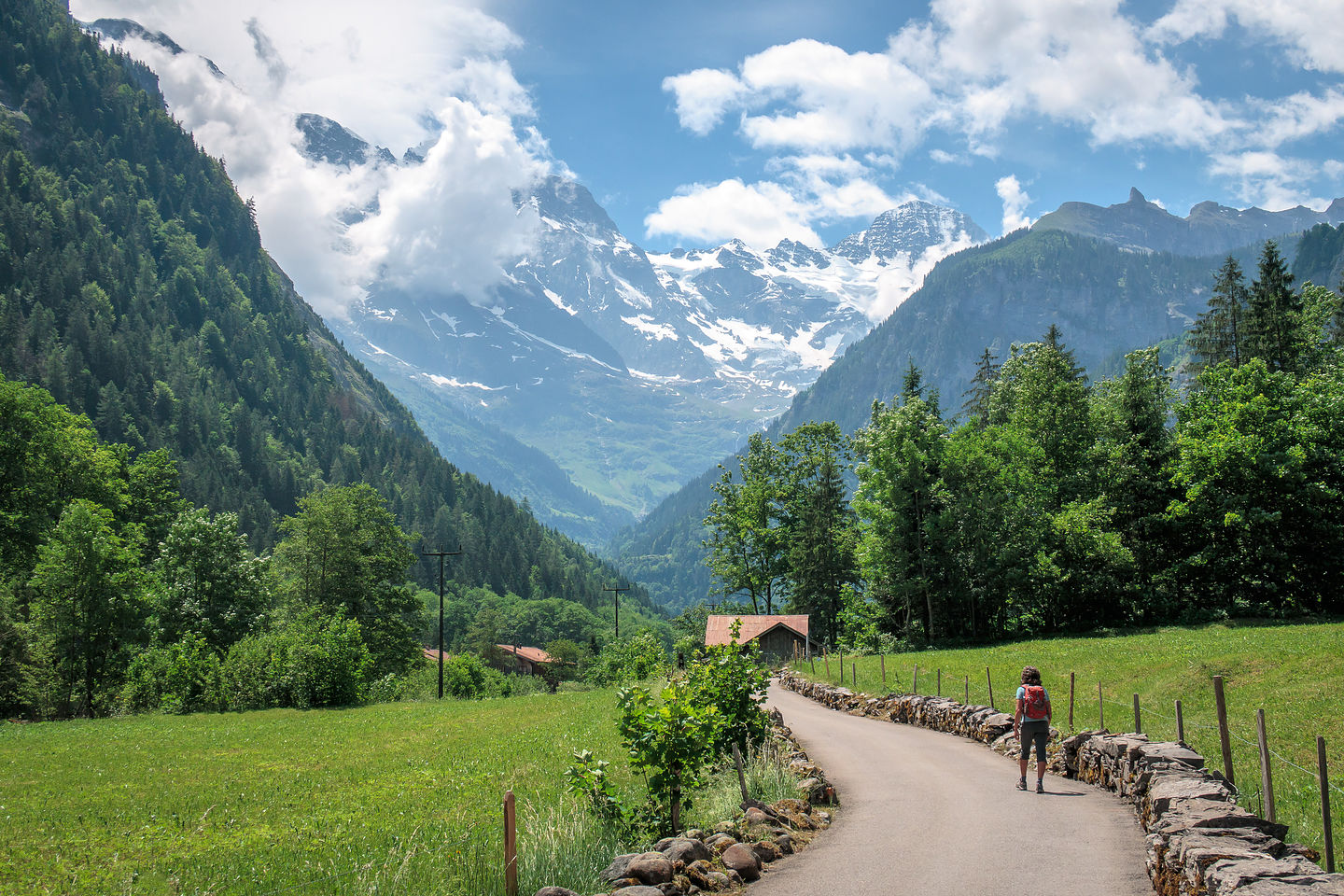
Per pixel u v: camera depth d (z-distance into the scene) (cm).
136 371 18938
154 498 7025
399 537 7106
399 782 2156
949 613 6475
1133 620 5791
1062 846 1170
